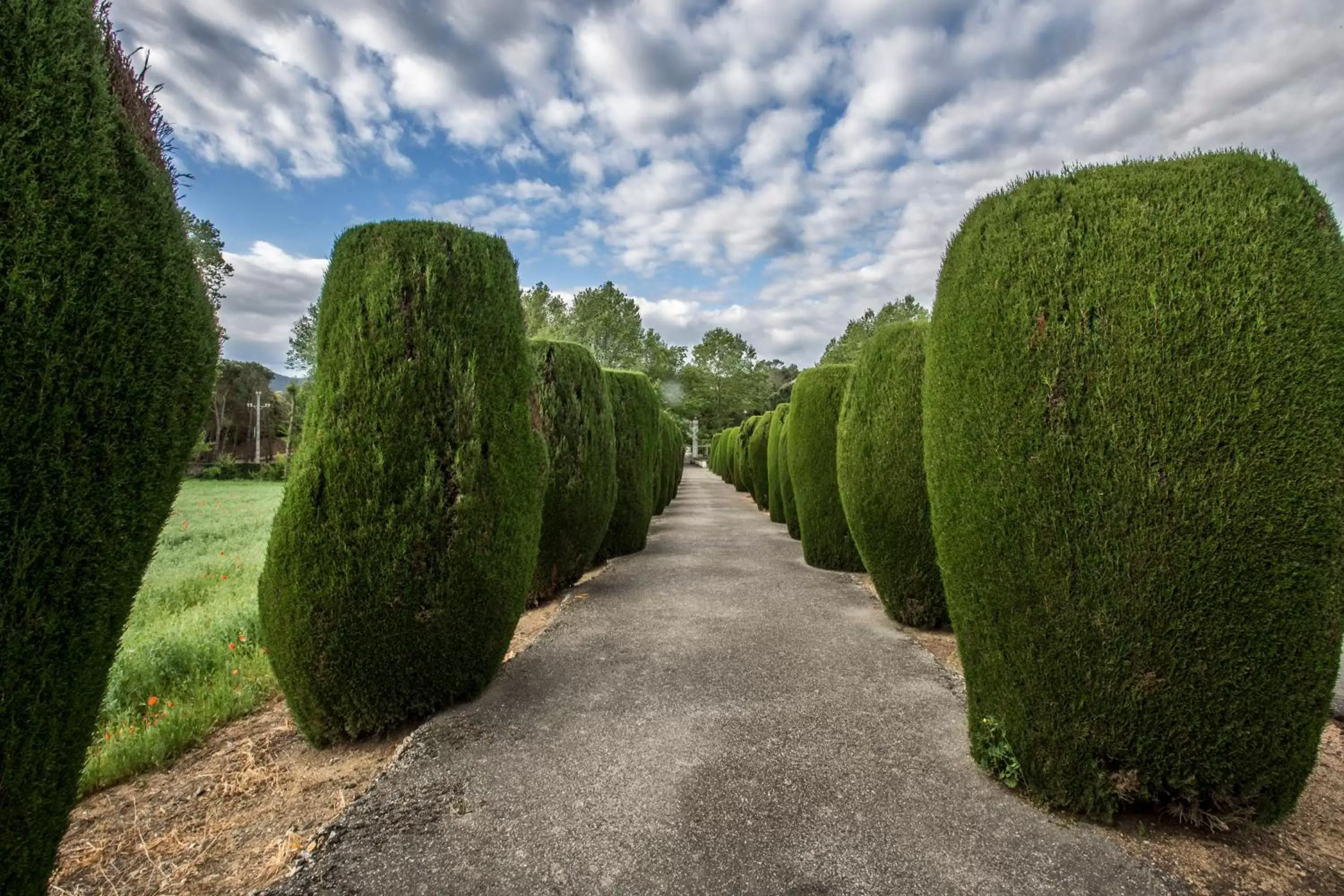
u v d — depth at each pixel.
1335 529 1.76
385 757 2.72
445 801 2.17
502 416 3.11
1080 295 2.02
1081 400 1.99
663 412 15.48
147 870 1.87
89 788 2.44
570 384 5.64
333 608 2.66
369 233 2.95
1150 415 1.87
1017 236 2.20
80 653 1.30
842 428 4.97
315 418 2.76
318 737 2.80
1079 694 2.01
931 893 1.69
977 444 2.23
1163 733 1.92
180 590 7.11
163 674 3.86
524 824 2.03
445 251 3.02
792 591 5.73
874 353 4.68
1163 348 1.87
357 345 2.79
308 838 2.00
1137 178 2.04
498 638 3.12
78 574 1.29
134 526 1.39
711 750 2.57
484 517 2.96
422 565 2.78
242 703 3.33
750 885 1.72
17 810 1.22
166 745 2.77
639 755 2.53
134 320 1.37
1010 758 2.27
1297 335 1.77
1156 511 1.86
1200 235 1.89
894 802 2.16
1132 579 1.89
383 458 2.72
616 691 3.26
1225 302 1.83
